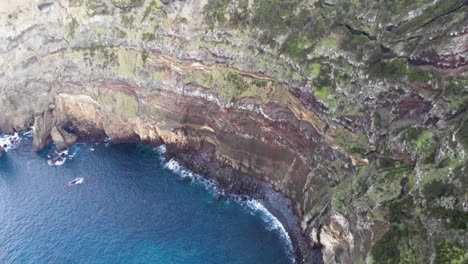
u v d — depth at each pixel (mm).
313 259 58094
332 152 58469
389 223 46312
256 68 68688
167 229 65938
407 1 54031
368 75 54938
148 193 72375
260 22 67812
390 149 50875
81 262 62375
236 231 64750
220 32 71000
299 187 64312
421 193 44406
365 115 55188
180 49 74625
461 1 48125
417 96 49781
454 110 45812
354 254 49562
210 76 73125
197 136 75938
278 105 66438
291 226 63469
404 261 43219
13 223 69188
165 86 77000
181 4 73625
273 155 68062
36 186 76250
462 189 41062
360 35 58156
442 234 40906
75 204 71625
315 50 61812
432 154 46125
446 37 46938
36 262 63094
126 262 61781
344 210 52281
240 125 70250
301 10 64812
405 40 52219
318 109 60969
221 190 71312
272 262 60000
